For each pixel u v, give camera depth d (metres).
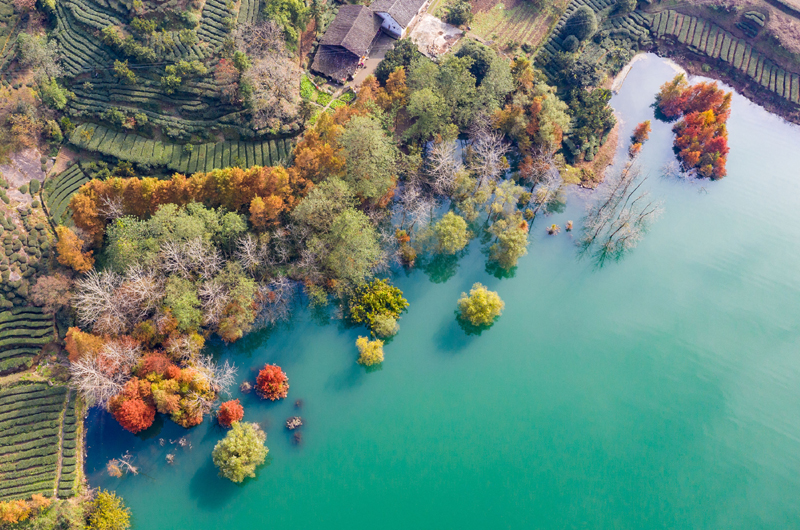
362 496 92.00
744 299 119.19
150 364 92.44
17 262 101.38
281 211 108.56
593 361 108.75
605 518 92.38
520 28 153.75
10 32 116.81
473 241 124.81
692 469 97.88
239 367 103.12
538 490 94.12
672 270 122.75
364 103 119.31
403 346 107.88
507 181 126.94
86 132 115.31
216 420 96.62
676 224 129.88
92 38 120.00
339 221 104.06
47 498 86.38
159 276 99.75
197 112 121.56
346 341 107.12
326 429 97.56
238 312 99.94
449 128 124.88
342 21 139.12
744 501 95.38
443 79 125.81
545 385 104.94
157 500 90.19
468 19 151.38
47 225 107.38
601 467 97.00
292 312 110.00
